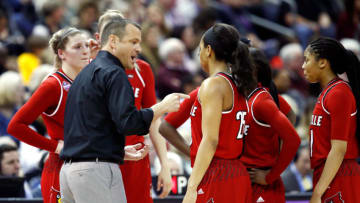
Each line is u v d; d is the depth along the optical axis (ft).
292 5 138.82
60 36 51.80
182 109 52.31
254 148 51.08
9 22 115.24
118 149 44.73
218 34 46.32
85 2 107.04
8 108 79.82
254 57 50.93
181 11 131.03
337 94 50.65
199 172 44.70
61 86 50.90
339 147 50.01
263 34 133.49
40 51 104.01
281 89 94.63
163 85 101.81
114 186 44.42
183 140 52.80
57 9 113.50
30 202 58.18
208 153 44.75
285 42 129.49
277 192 52.08
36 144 50.24
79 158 44.16
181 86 95.55
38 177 68.64
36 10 130.41
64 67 51.88
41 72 81.20
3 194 59.62
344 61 52.21
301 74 111.96
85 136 44.04
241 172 47.21
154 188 63.62
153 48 110.42
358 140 52.65
